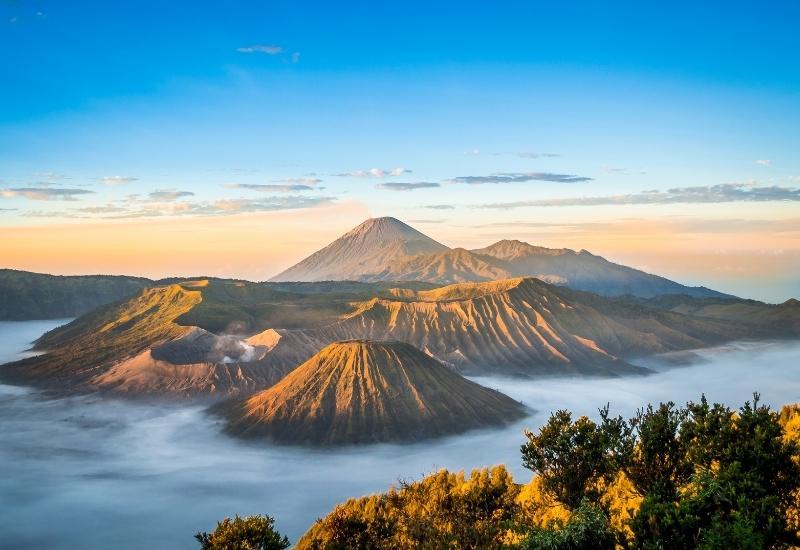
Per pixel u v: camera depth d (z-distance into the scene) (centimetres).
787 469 2195
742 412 2364
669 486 2333
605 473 2695
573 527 2081
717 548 1789
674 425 2450
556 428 2770
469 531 2766
